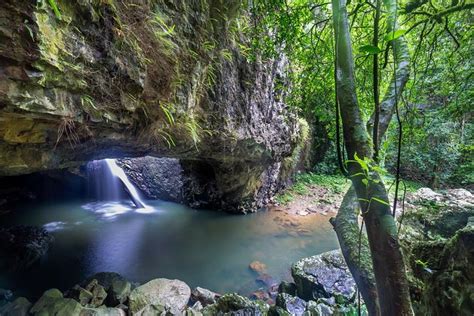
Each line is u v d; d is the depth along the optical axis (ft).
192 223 21.25
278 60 17.58
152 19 6.82
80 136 7.39
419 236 8.91
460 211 11.00
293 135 23.50
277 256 16.65
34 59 4.51
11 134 6.08
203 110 10.97
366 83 5.28
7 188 22.17
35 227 17.78
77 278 13.83
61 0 4.80
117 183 25.41
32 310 9.73
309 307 10.26
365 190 2.66
